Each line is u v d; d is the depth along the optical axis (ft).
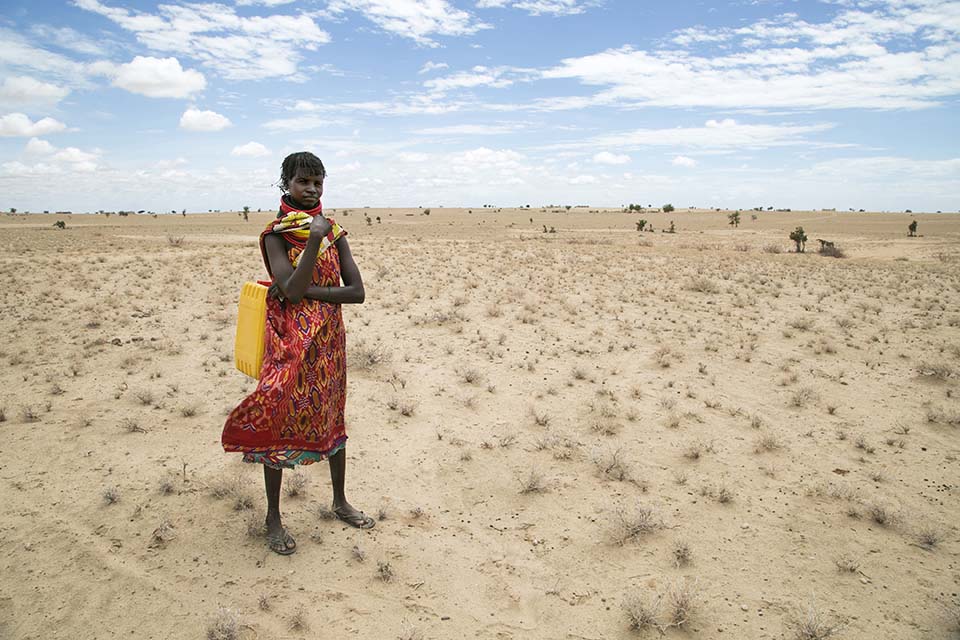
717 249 137.28
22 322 35.73
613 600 13.09
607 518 16.40
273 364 12.78
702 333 38.99
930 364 31.04
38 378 26.00
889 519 16.63
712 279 68.33
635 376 29.60
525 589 13.37
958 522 16.70
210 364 28.60
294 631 11.57
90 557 13.55
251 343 13.03
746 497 17.85
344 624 11.87
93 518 15.14
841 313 47.24
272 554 13.94
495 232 227.40
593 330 38.70
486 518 16.33
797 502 17.62
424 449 20.39
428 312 41.86
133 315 38.86
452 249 103.81
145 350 30.86
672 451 21.02
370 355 29.27
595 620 12.44
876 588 13.71
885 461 20.66
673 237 199.72
